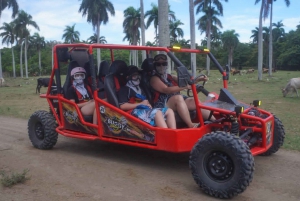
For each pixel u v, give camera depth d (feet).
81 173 18.93
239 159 14.94
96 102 20.76
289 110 42.75
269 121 18.53
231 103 18.62
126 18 168.25
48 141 23.38
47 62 324.39
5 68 318.65
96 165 20.38
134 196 15.79
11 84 133.39
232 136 15.49
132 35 175.01
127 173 18.95
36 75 281.74
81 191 16.35
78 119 22.07
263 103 50.85
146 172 19.13
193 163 16.14
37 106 51.21
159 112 18.70
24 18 216.54
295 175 18.71
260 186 17.12
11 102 58.18
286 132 28.94
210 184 15.72
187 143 17.71
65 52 23.18
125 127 19.70
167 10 35.17
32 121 24.17
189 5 86.84
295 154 22.61
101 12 151.53
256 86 91.45
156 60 20.21
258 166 20.18
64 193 16.11
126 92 20.15
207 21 168.45
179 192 16.30
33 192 16.21
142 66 21.43
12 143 25.95
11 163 20.76
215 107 17.93
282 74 181.57
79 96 22.22
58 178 18.12
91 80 22.21
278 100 55.36
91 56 20.75
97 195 15.88
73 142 26.07
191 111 20.11
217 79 121.60
